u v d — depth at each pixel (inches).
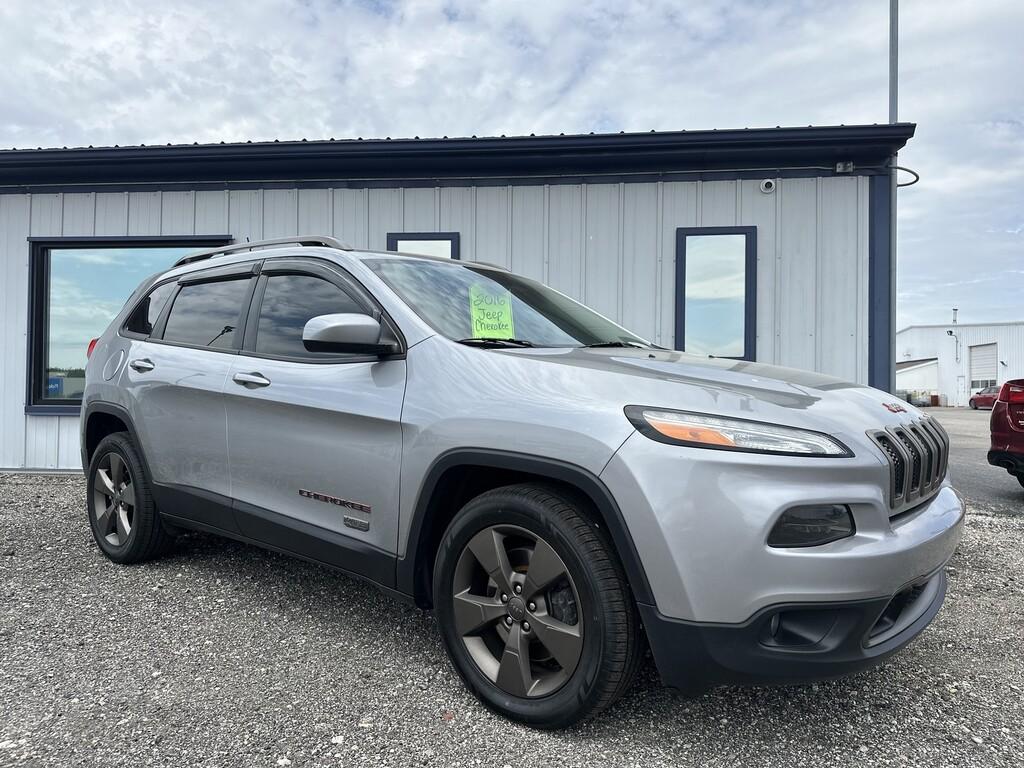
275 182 286.2
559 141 260.2
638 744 81.3
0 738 79.4
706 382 85.4
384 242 281.4
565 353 97.7
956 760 79.4
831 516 73.7
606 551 78.5
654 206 268.4
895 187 253.9
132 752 77.0
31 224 295.0
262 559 151.8
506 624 86.4
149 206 291.1
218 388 121.1
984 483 293.6
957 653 110.9
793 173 259.6
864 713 90.3
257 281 126.6
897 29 291.7
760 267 262.5
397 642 108.7
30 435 292.2
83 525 183.3
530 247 275.1
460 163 271.9
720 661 72.9
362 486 99.5
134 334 149.8
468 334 102.5
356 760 76.4
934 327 2292.1
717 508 72.6
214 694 91.0
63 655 102.4
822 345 259.0
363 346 96.7
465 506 89.3
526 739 81.4
